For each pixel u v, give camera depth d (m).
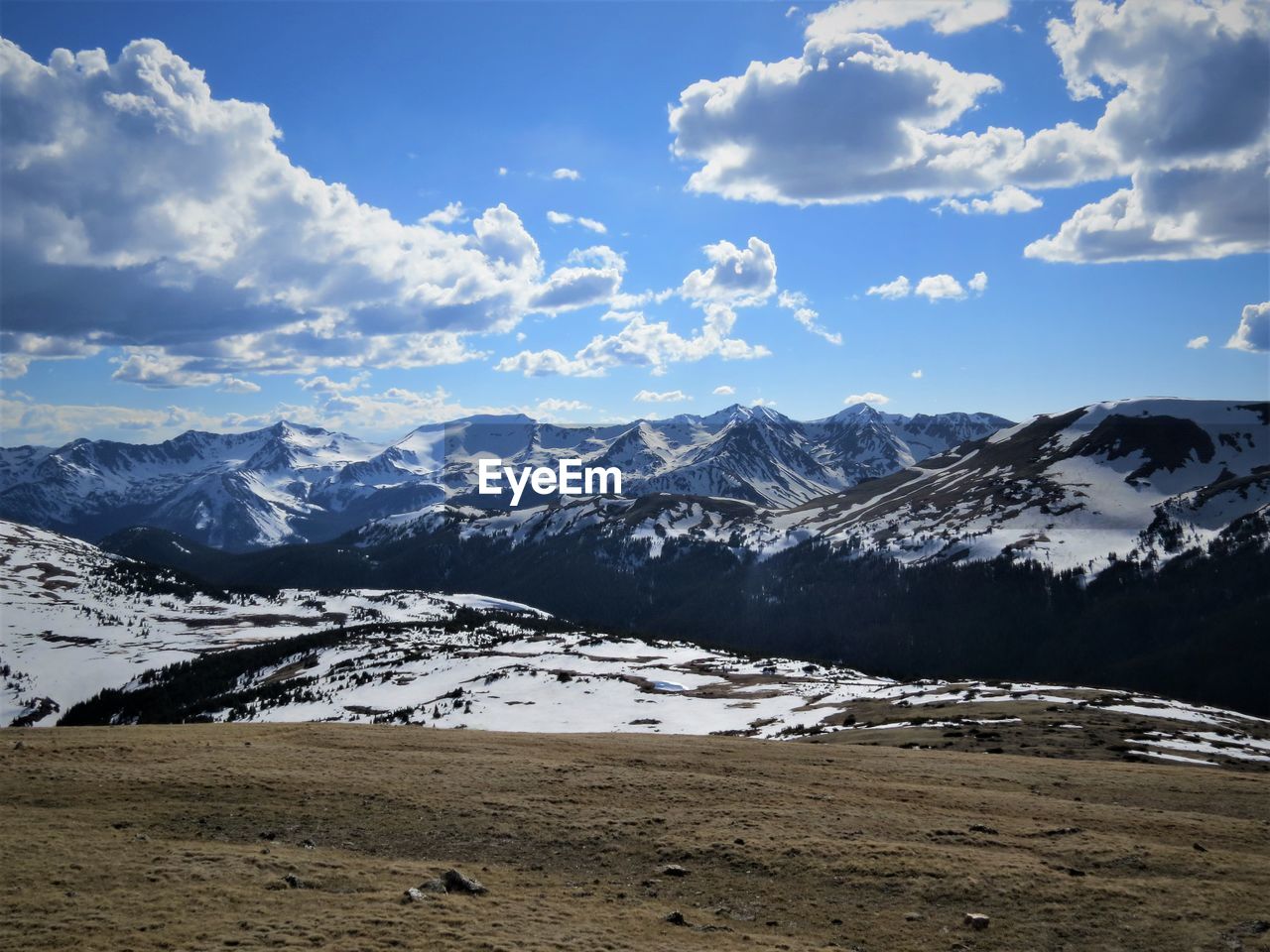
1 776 40.91
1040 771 50.28
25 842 30.67
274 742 54.72
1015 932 26.16
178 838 33.19
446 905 25.94
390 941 22.67
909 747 66.19
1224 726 76.94
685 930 25.38
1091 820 38.41
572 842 34.06
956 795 42.75
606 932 24.56
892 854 32.47
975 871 30.73
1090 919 26.98
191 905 25.00
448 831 35.06
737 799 40.69
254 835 33.97
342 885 27.75
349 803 38.31
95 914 24.00
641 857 32.53
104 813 35.72
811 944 24.97
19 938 22.14
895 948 25.05
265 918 24.11
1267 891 29.34
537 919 25.34
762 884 29.92
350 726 66.38
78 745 50.16
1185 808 42.34
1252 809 42.22
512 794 40.66
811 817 37.62
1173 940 25.53
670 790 42.09
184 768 43.75
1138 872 31.39
